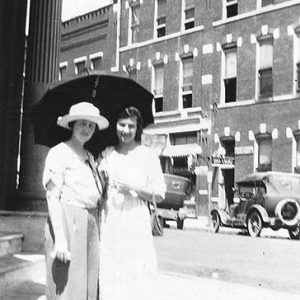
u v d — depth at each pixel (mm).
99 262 4066
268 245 13406
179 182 19312
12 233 6910
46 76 7754
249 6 23125
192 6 25641
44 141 4910
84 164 3900
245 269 9086
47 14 7879
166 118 26031
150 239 4199
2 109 8539
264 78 22578
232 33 23656
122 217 4125
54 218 3615
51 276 3662
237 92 23312
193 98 25062
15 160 8562
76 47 31844
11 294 5469
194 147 24422
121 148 4266
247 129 22688
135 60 28031
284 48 21828
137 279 4098
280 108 21688
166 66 26453
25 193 7617
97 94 4816
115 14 29359
